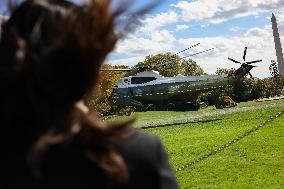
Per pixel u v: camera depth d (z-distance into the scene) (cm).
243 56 4009
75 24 117
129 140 124
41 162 118
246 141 1916
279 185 1212
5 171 119
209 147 1914
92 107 131
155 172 123
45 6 121
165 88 4031
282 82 7656
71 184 119
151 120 4022
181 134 2661
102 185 120
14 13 123
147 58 9975
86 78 121
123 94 3991
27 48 117
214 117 3572
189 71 10825
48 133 118
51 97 120
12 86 118
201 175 1409
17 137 120
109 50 120
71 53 117
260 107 3856
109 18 119
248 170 1402
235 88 6606
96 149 120
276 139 1903
